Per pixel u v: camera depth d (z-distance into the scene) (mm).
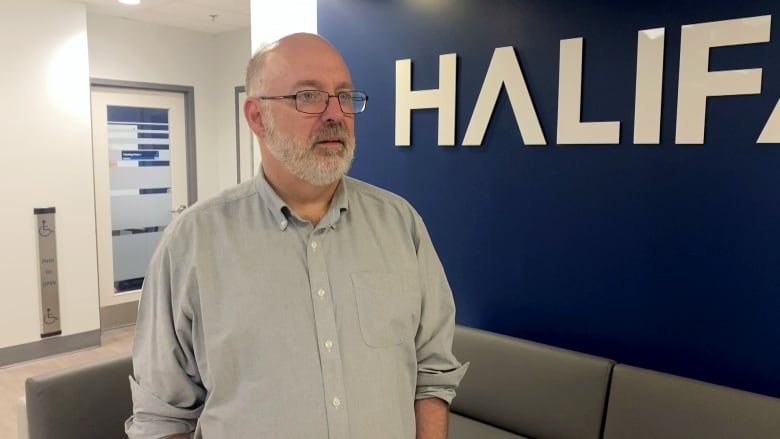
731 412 1827
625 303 2262
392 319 1251
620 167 2229
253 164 5246
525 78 2445
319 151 1193
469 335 2510
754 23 1896
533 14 2398
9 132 3982
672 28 2068
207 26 5105
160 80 5105
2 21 3902
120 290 5082
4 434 3090
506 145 2527
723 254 2025
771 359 1959
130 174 5047
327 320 1184
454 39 2645
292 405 1136
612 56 2213
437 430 1347
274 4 3357
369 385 1198
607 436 2064
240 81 5301
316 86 1188
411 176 2859
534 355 2305
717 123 2000
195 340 1179
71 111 4258
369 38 2945
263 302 1164
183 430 1219
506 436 2314
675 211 2115
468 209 2678
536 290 2500
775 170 1903
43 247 4191
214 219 1234
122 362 2154
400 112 2840
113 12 4605
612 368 2115
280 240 1216
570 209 2371
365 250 1281
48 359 4234
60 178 4242
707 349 2088
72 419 1985
